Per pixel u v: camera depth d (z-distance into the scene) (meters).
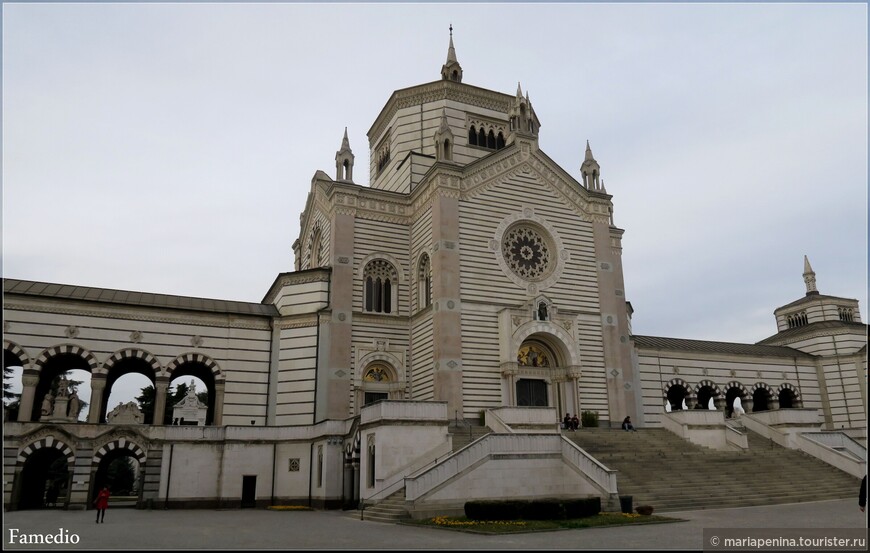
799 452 46.50
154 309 48.41
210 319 50.00
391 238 54.91
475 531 25.08
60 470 77.44
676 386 67.56
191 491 43.59
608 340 54.25
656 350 65.25
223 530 26.88
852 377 70.75
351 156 55.69
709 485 37.38
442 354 47.53
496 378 49.16
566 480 34.97
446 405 37.25
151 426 44.38
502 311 50.19
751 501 35.88
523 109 57.78
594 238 56.81
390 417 35.59
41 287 46.94
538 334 51.47
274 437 45.84
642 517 28.53
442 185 51.34
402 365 52.03
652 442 44.62
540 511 28.41
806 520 27.80
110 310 47.25
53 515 36.88
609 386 53.03
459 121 62.31
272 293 56.09
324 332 50.12
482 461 33.31
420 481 31.31
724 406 67.25
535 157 56.31
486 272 51.25
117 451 48.88
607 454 40.53
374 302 53.62
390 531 26.25
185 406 71.50
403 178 60.38
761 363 70.50
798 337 76.06
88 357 45.84
